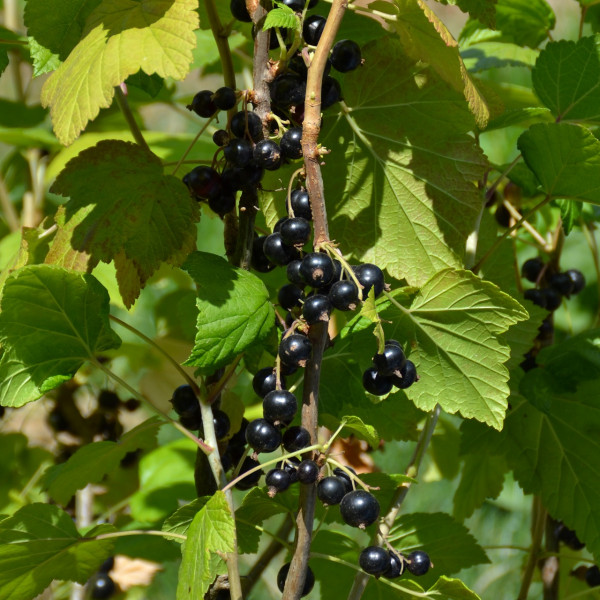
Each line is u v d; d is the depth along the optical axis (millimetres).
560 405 877
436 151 817
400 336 779
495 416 772
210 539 708
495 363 768
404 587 756
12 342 750
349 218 821
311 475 721
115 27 743
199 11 877
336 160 822
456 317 765
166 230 765
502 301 752
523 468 887
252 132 759
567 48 853
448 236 814
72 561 790
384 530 807
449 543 839
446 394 781
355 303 719
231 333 734
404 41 777
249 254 776
